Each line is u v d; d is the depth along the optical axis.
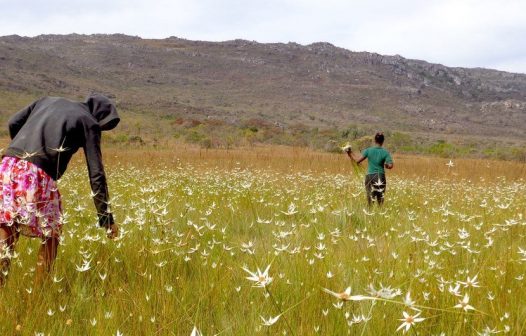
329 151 42.91
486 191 13.03
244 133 64.06
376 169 9.65
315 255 4.45
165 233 5.00
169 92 179.62
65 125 4.17
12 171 3.99
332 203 9.07
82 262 4.40
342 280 4.05
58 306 3.55
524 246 5.86
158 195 8.25
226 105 168.88
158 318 3.34
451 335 3.26
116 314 3.38
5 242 3.96
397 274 4.20
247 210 8.11
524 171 21.48
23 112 4.46
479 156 51.00
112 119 4.52
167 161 19.50
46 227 4.00
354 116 186.38
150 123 75.94
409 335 3.14
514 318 3.40
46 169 4.11
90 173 4.29
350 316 3.32
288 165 20.19
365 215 7.41
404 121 191.12
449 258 4.96
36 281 3.80
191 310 3.58
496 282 4.12
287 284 3.95
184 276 4.16
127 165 16.84
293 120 153.00
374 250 5.16
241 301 3.79
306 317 3.35
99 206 4.32
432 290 3.78
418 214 8.52
